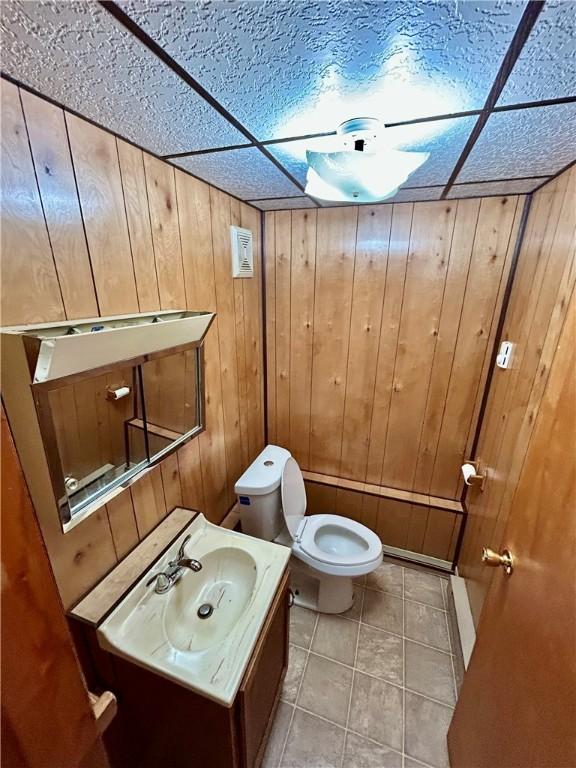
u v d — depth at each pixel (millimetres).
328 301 1903
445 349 1775
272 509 1709
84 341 772
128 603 1009
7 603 385
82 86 704
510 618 882
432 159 1106
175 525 1302
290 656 1599
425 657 1604
